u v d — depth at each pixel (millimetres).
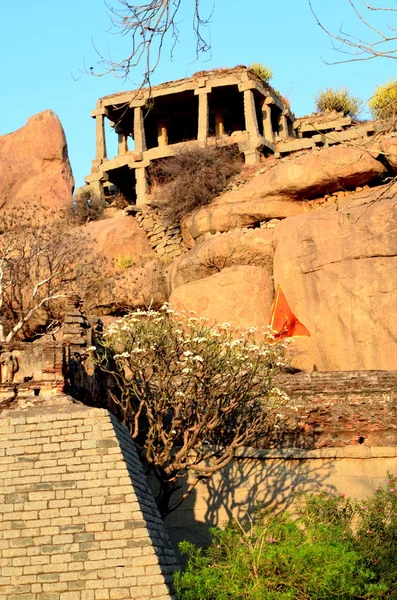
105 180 43062
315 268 30781
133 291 34562
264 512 19594
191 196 36812
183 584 13742
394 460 21109
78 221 41875
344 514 19203
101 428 14195
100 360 20281
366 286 29672
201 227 35875
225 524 19266
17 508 13688
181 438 21453
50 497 13734
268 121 41688
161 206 37844
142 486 14477
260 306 32125
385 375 23469
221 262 33500
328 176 33469
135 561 13203
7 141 45875
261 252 33031
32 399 16406
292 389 22922
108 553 13273
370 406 22516
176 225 37438
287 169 34469
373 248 29938
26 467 14016
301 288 31016
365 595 15234
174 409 19828
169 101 43000
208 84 41031
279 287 31656
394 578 17312
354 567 15211
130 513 13547
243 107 44000
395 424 22297
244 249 33219
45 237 35875
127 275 35156
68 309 21391
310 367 30422
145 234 37875
